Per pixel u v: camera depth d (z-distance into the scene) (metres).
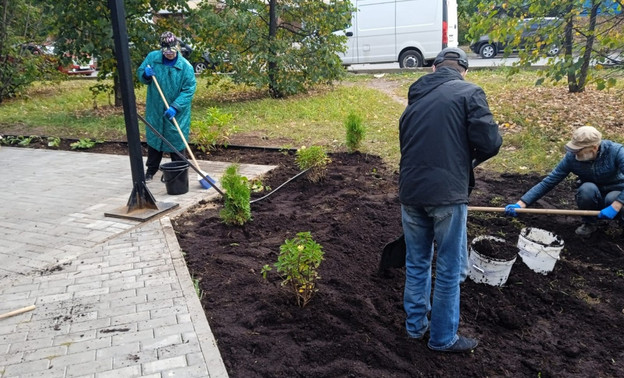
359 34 17.84
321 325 3.27
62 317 3.38
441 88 2.77
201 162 7.70
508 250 3.89
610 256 4.31
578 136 4.21
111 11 4.75
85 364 2.88
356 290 3.72
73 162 7.98
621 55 7.10
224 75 12.96
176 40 6.28
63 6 10.39
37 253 4.45
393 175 6.64
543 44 7.42
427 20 16.84
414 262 3.02
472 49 21.78
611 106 9.55
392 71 17.20
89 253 4.41
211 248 4.51
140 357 2.93
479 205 5.41
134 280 3.88
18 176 7.21
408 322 3.11
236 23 11.52
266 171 6.95
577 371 2.90
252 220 5.12
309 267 3.44
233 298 3.64
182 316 3.35
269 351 3.05
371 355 3.00
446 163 2.69
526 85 12.55
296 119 10.45
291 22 13.23
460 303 3.58
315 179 6.42
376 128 9.31
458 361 2.98
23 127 10.77
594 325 3.36
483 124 2.62
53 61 13.52
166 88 6.27
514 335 3.26
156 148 6.51
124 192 6.24
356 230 4.82
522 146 7.57
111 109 12.59
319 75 12.93
